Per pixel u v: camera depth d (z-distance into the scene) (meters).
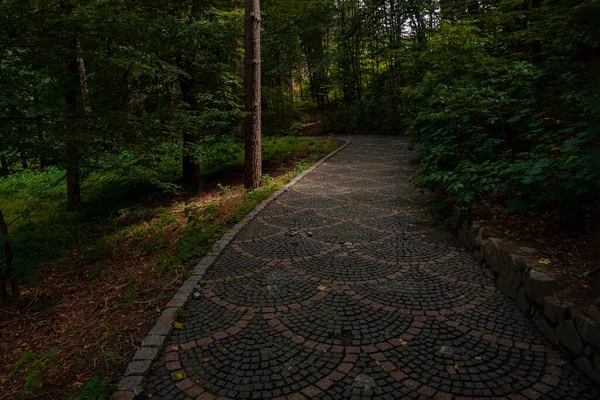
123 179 7.47
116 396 1.91
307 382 1.98
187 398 1.91
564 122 4.03
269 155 11.46
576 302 2.13
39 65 3.85
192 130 6.75
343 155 10.98
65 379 2.16
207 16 4.97
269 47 15.14
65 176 5.66
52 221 7.47
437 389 1.89
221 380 2.03
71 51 3.69
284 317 2.67
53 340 2.72
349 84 21.12
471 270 3.31
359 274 3.32
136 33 3.66
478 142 4.34
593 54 3.89
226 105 7.84
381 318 2.59
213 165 10.59
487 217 3.89
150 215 6.86
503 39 7.01
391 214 5.10
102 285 3.75
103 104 5.69
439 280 3.14
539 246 2.94
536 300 2.42
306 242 4.21
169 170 10.45
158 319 2.66
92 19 3.41
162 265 3.79
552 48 5.42
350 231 4.50
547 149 3.15
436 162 4.56
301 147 12.38
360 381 1.97
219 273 3.51
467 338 2.32
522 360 2.09
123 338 2.54
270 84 18.14
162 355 2.29
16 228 7.45
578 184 2.53
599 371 1.86
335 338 2.38
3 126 3.12
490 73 4.82
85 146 3.53
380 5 14.57
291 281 3.25
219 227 4.89
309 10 17.78
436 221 4.73
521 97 4.46
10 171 4.00
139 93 6.32
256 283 3.25
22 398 2.02
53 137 3.26
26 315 3.30
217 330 2.54
